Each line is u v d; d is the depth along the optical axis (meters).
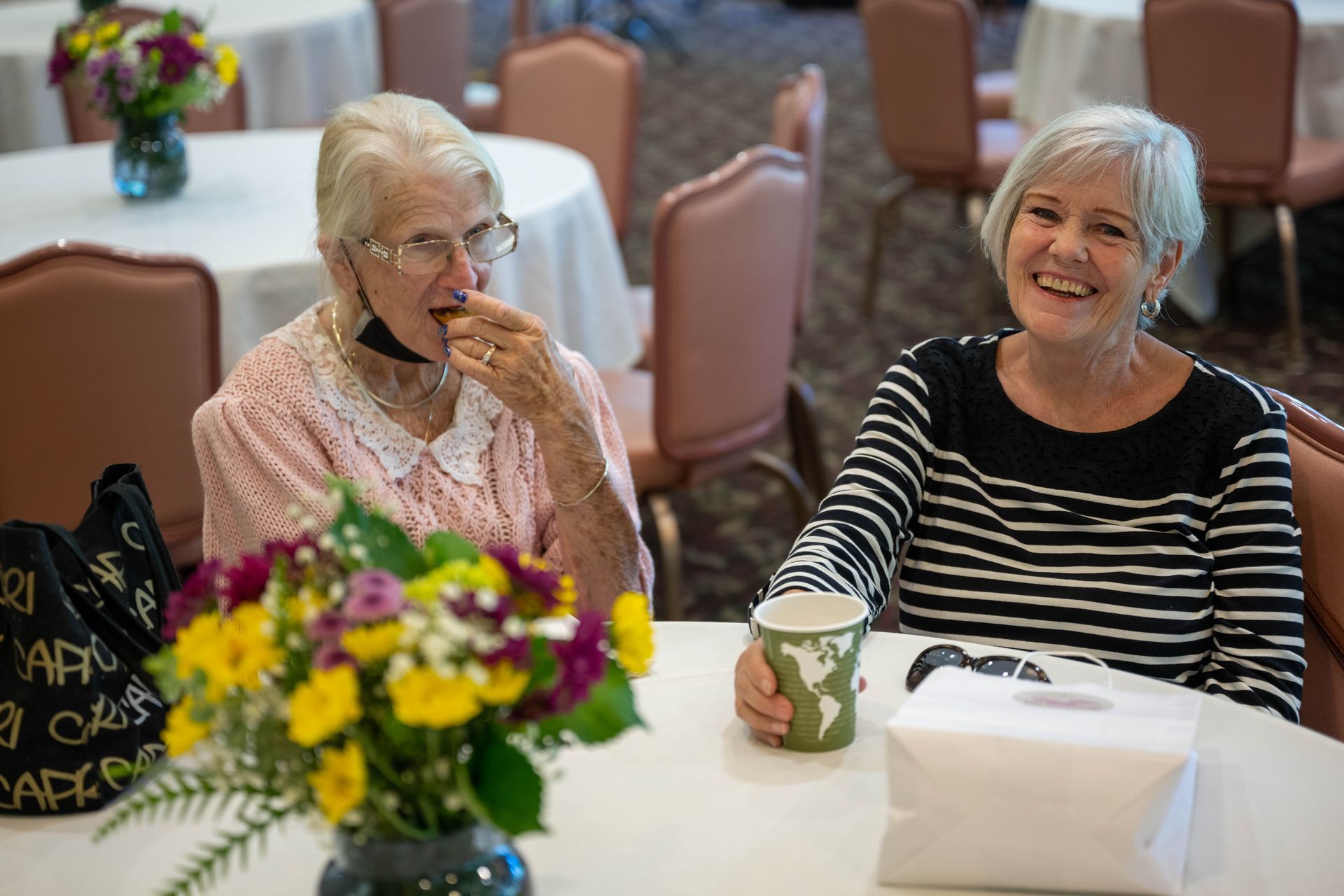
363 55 5.12
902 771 1.02
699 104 8.16
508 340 1.47
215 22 4.76
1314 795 1.14
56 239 2.77
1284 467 1.54
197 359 2.38
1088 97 4.56
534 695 0.82
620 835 1.11
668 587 2.73
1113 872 1.00
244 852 0.88
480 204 1.50
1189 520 1.56
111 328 2.28
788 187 2.71
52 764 1.16
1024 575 1.60
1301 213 5.57
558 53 4.23
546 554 1.67
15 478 2.31
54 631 1.15
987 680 1.13
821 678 1.18
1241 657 1.50
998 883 1.02
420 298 1.50
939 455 1.67
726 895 1.03
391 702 0.80
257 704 0.82
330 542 0.85
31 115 4.36
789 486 2.93
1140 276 1.52
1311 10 4.34
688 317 2.59
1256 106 3.89
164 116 3.02
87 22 3.56
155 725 1.21
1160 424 1.58
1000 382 1.66
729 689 1.32
